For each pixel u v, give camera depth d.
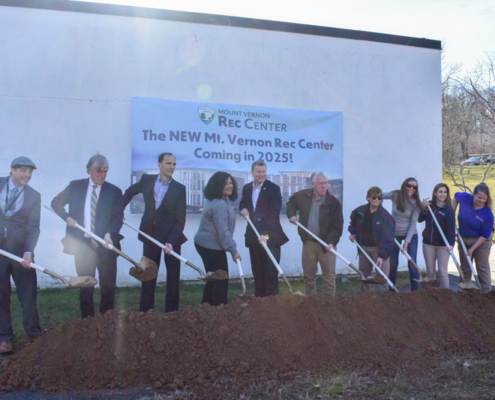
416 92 8.86
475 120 17.38
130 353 3.92
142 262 4.90
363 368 4.11
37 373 3.78
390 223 5.91
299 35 8.18
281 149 7.98
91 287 4.80
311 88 8.26
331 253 5.73
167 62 7.55
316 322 4.39
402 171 8.78
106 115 7.33
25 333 4.93
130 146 7.42
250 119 7.84
